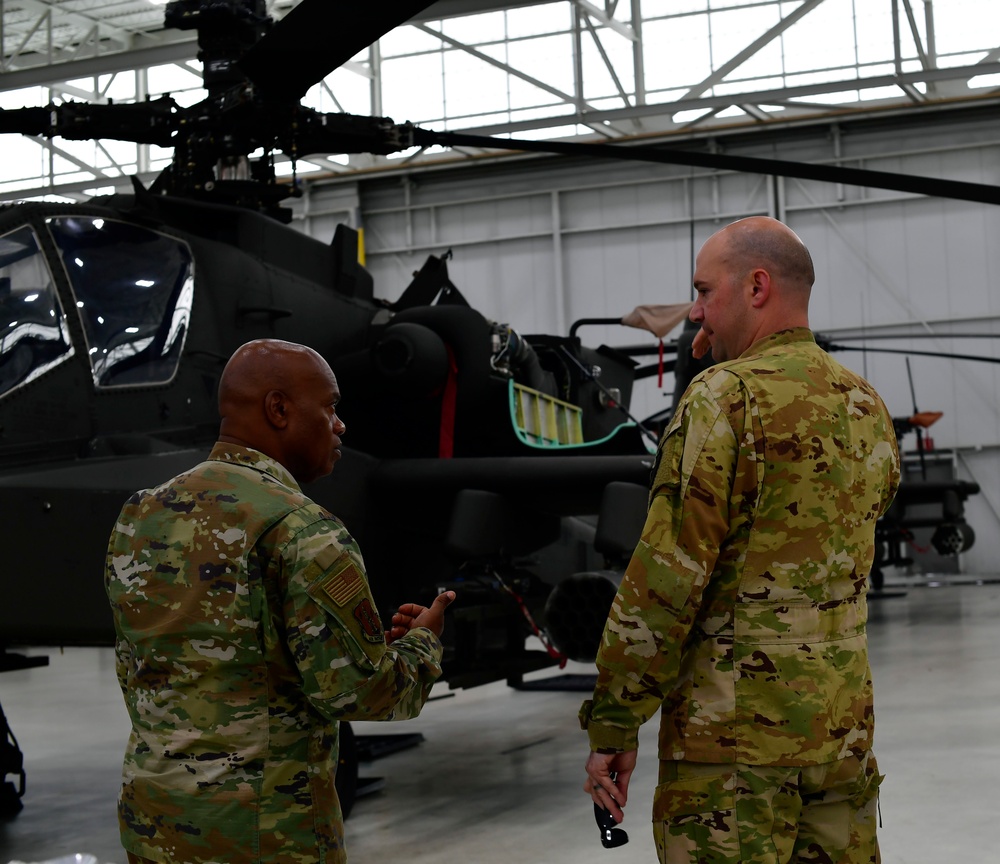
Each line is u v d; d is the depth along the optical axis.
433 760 6.48
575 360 7.11
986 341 20.25
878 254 20.59
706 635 2.16
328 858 2.05
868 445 2.28
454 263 21.88
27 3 18.95
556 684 9.73
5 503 3.90
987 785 5.28
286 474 2.21
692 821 2.11
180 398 4.76
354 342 6.10
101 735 8.14
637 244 21.11
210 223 5.26
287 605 2.01
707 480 2.11
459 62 21.48
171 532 2.10
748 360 2.25
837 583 2.19
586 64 20.97
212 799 1.99
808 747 2.09
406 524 5.97
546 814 5.08
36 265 4.45
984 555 21.47
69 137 5.23
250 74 4.58
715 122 20.75
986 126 20.05
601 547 5.23
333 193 22.14
